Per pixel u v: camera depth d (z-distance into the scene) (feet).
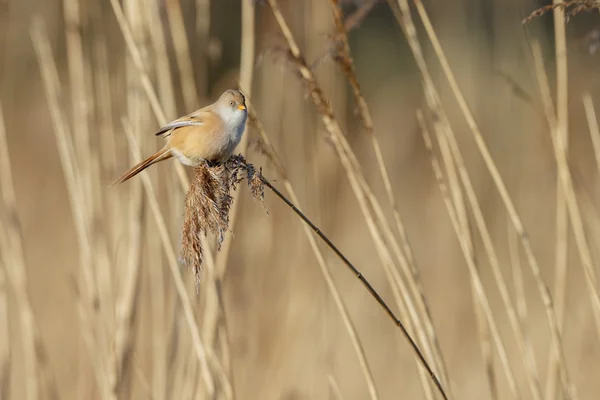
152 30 27.22
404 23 25.39
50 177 49.03
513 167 46.55
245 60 26.22
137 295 26.96
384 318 39.34
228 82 32.94
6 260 28.04
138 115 27.35
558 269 26.25
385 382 36.37
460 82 47.83
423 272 44.91
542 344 38.99
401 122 55.16
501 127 47.52
